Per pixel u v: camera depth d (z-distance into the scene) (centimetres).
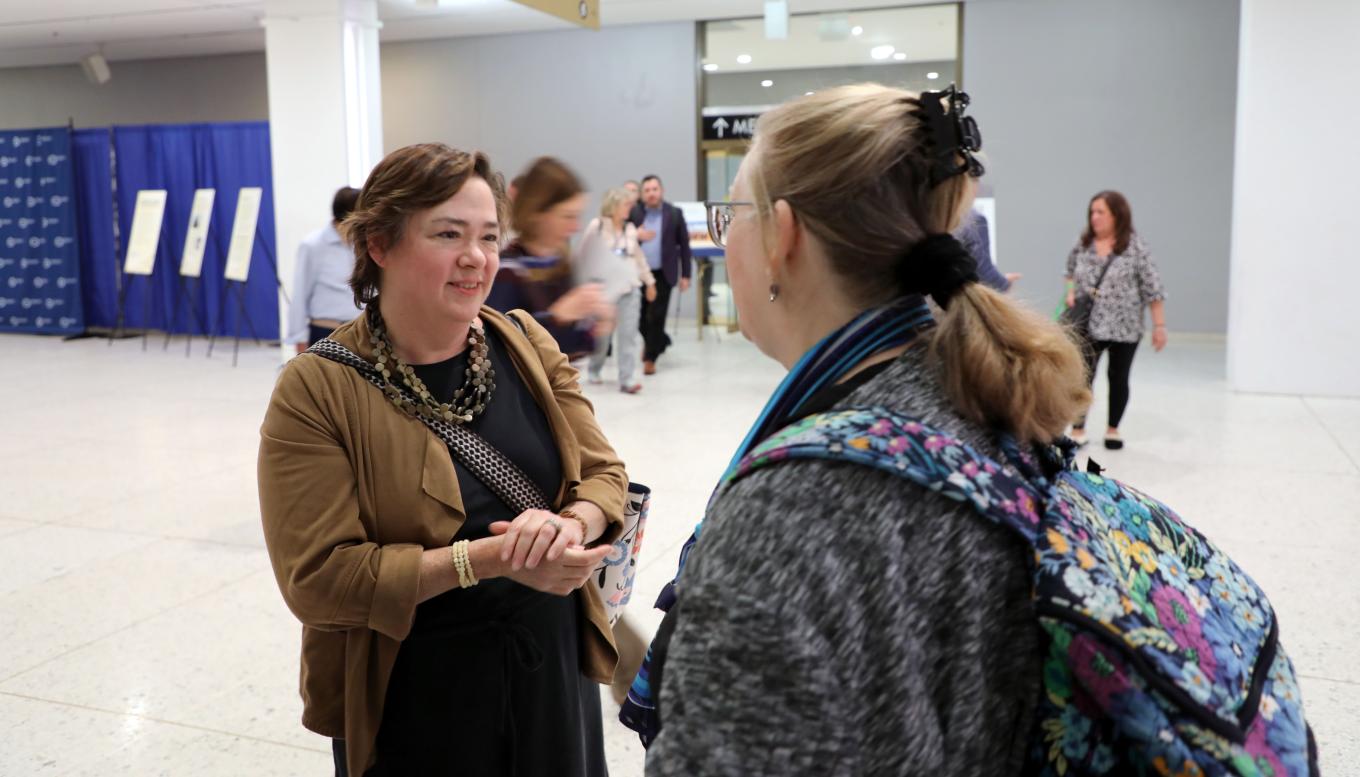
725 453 657
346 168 1092
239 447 682
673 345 1211
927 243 99
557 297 289
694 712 85
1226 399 839
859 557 86
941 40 1244
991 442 96
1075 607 85
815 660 83
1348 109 818
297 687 338
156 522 517
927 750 85
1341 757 288
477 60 1392
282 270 1127
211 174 1237
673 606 115
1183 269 1174
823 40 1252
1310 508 520
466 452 171
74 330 1315
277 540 161
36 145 1298
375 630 163
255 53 1493
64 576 442
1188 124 1154
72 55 1504
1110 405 658
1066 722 87
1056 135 1195
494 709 172
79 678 345
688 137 1330
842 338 101
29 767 290
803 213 101
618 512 187
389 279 169
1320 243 837
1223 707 86
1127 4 1156
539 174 285
